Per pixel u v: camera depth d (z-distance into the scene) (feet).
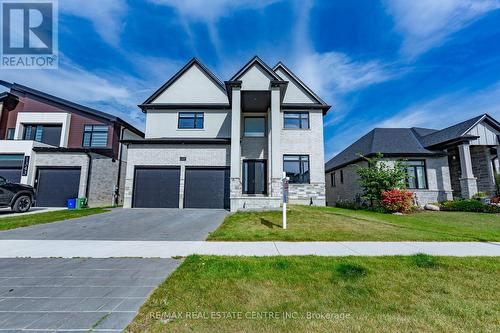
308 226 30.91
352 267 15.42
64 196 55.16
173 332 8.70
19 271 15.34
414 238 24.99
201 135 59.21
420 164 56.65
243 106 56.08
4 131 64.44
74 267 16.11
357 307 10.63
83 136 63.98
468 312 10.21
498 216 42.11
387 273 14.64
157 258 18.20
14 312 10.21
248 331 8.79
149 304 10.82
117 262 17.22
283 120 58.03
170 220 36.35
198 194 52.34
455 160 58.59
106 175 61.26
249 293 11.93
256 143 57.62
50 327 9.08
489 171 56.34
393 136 64.13
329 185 81.25
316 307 10.60
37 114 64.23
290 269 15.20
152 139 53.31
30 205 44.98
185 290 12.21
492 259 17.52
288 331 8.77
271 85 49.57
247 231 28.19
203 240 24.47
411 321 9.50
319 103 58.85
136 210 47.26
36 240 24.49
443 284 13.08
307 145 56.70
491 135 54.80
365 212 47.14
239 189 46.39
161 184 52.80
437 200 54.60
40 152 56.39
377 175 50.03
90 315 9.98
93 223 33.99
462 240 24.36
